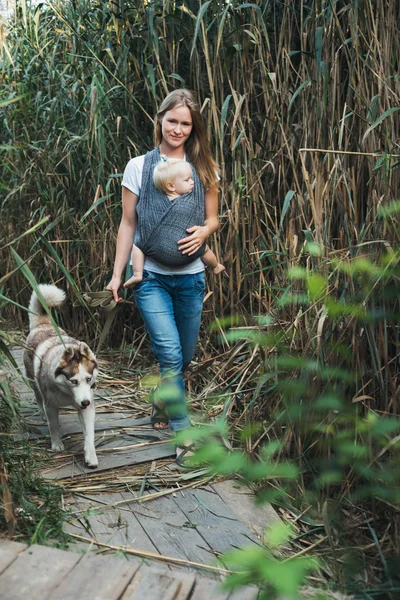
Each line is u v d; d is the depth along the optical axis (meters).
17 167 6.01
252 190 4.33
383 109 3.19
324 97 3.55
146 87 5.09
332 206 3.43
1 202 6.21
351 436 2.79
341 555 2.61
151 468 3.49
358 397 2.80
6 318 6.69
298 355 3.17
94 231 5.53
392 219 2.82
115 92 5.23
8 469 2.92
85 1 5.54
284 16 4.15
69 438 3.91
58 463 3.53
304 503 2.96
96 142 4.89
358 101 3.39
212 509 3.03
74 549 2.62
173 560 2.56
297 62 4.43
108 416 4.31
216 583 2.04
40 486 3.07
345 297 3.00
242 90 4.62
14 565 2.07
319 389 3.02
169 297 3.60
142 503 3.09
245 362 4.07
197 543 2.72
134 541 2.72
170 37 4.81
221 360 4.62
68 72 5.79
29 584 1.97
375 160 3.22
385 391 2.90
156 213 3.41
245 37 4.29
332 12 3.50
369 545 2.57
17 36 6.11
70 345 3.57
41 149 5.60
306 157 3.85
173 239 3.42
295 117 4.32
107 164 5.31
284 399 3.12
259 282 4.18
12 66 6.07
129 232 3.57
